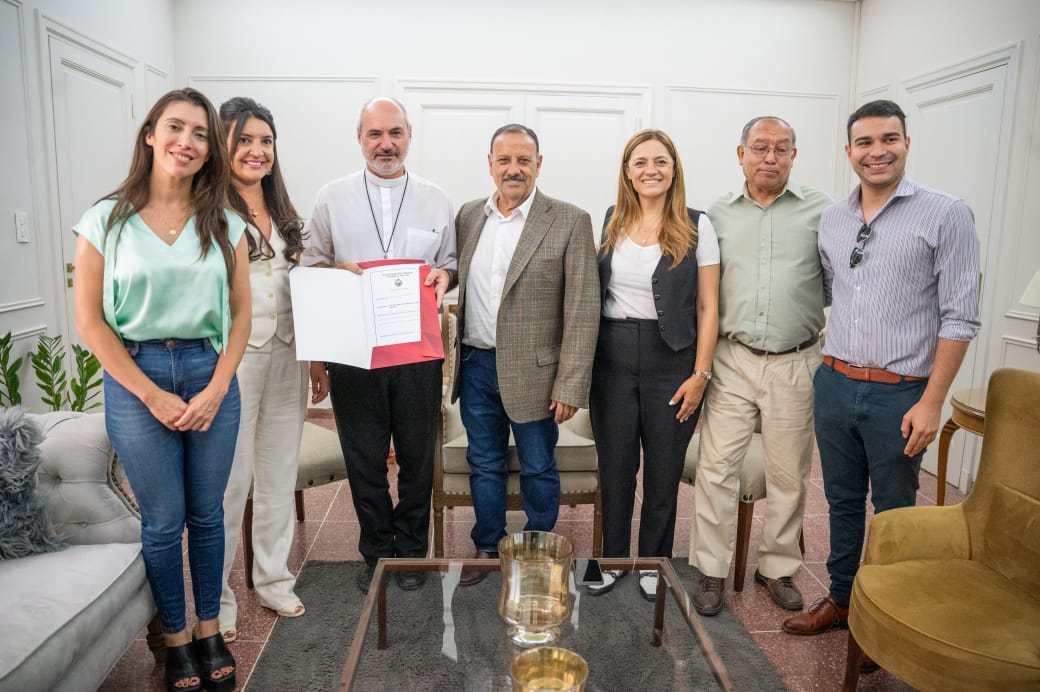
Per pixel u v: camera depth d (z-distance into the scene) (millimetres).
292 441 2248
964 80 3557
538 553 1638
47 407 3242
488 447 2406
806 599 2451
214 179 1775
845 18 4578
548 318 2262
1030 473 1720
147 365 1733
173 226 1740
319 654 2100
